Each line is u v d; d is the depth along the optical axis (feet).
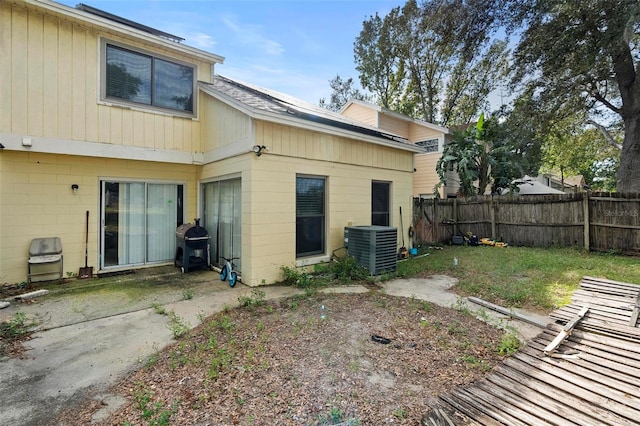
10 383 8.70
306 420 7.13
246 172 18.72
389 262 21.45
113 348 10.81
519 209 32.19
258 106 18.16
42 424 7.07
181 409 7.49
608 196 26.50
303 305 15.20
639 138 36.52
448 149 43.68
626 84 37.52
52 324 12.89
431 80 74.28
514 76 40.75
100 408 7.61
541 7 33.81
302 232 21.50
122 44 20.63
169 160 22.63
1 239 17.81
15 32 17.25
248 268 18.61
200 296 16.58
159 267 23.35
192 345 10.89
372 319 13.35
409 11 68.18
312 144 21.39
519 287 17.48
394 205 28.12
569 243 28.99
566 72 36.45
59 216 19.67
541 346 10.80
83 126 19.29
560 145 60.18
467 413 7.45
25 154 18.51
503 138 44.11
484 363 9.84
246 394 8.09
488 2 37.09
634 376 8.77
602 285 15.33
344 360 9.87
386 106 80.53
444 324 12.87
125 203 22.24
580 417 7.23
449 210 37.14
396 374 9.15
